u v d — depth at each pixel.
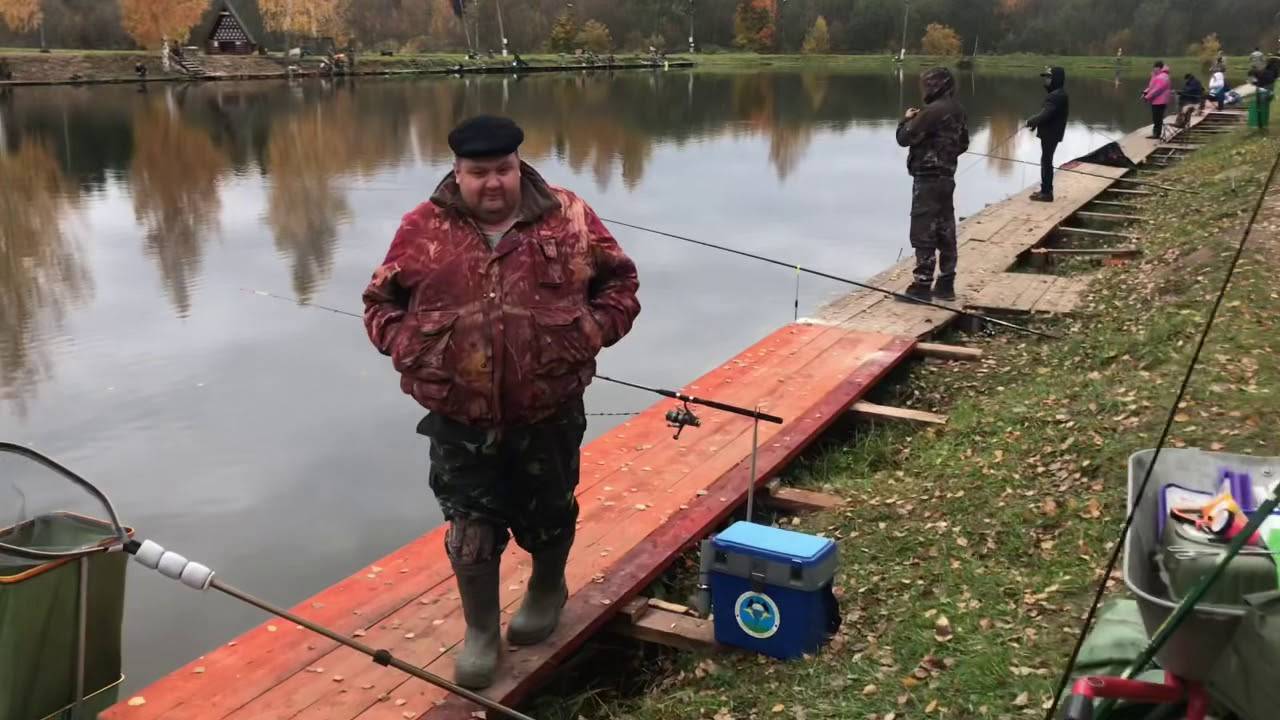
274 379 9.99
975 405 7.47
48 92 53.53
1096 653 3.61
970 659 4.12
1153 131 24.95
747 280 13.57
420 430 4.21
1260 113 19.81
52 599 3.93
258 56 79.56
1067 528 5.11
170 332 11.60
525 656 4.50
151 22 74.38
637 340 11.05
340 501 7.42
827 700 4.08
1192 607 2.76
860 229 16.98
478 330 3.91
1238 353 6.71
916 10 106.50
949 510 5.60
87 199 20.75
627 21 110.06
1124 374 6.98
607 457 6.62
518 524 4.40
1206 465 3.41
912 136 9.93
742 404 7.54
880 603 4.78
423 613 4.87
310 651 4.57
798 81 67.12
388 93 54.09
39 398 9.49
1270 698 2.68
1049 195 15.86
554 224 4.02
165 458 8.16
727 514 5.97
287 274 14.43
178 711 4.15
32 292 13.43
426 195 21.06
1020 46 97.88
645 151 27.92
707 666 4.56
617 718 4.46
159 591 6.20
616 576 5.14
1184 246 10.58
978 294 10.35
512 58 88.81
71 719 4.10
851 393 7.72
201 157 27.36
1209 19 79.44
